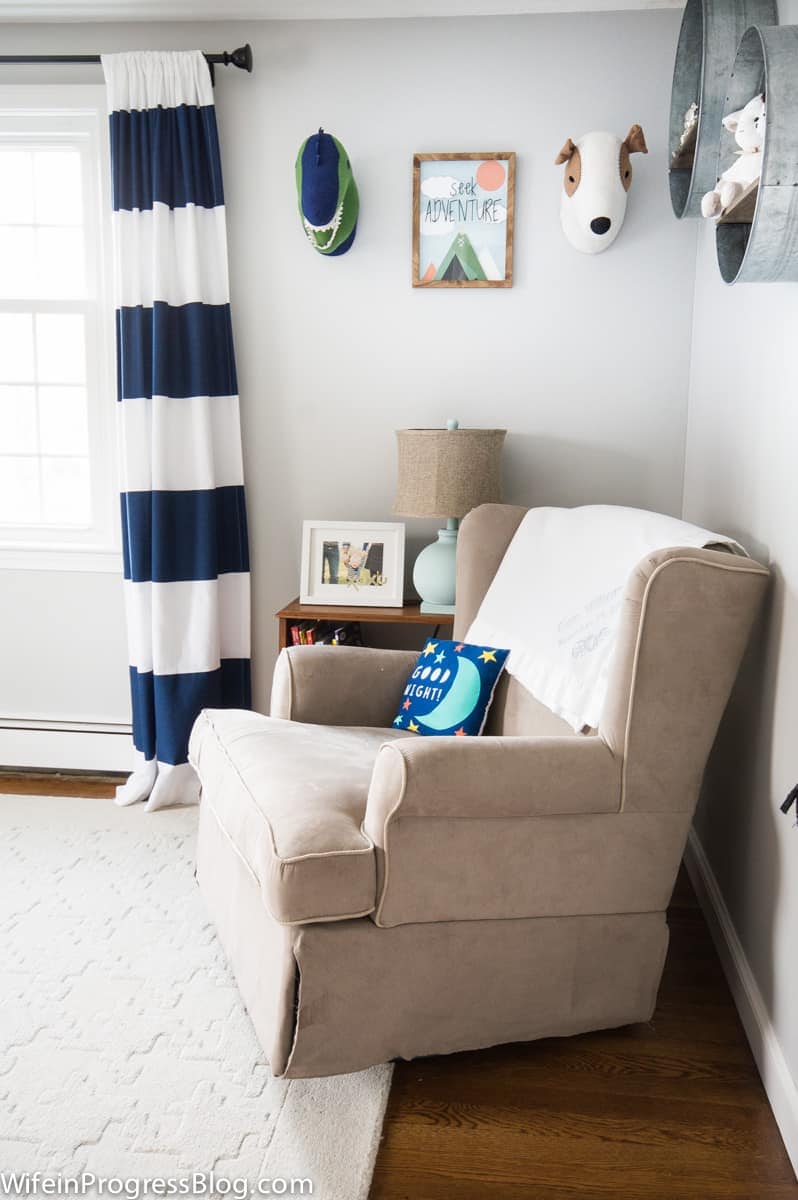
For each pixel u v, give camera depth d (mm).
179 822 3043
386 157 3068
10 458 3496
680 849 1937
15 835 2926
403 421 3191
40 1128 1700
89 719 3467
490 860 1819
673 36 2930
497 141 3027
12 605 3430
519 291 3088
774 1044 1837
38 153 3295
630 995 1978
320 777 1991
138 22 3096
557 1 2912
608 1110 1803
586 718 1982
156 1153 1650
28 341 3416
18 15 3076
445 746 1751
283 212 3131
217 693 3199
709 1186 1626
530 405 3137
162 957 2256
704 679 1866
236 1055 1918
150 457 3115
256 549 3301
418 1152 1690
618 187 2875
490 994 1886
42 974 2176
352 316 3156
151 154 3010
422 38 3012
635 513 2270
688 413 3074
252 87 3078
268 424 3238
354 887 1739
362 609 3010
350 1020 1785
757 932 2027
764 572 1876
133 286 3057
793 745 1803
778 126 1542
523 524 2602
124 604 3387
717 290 2652
